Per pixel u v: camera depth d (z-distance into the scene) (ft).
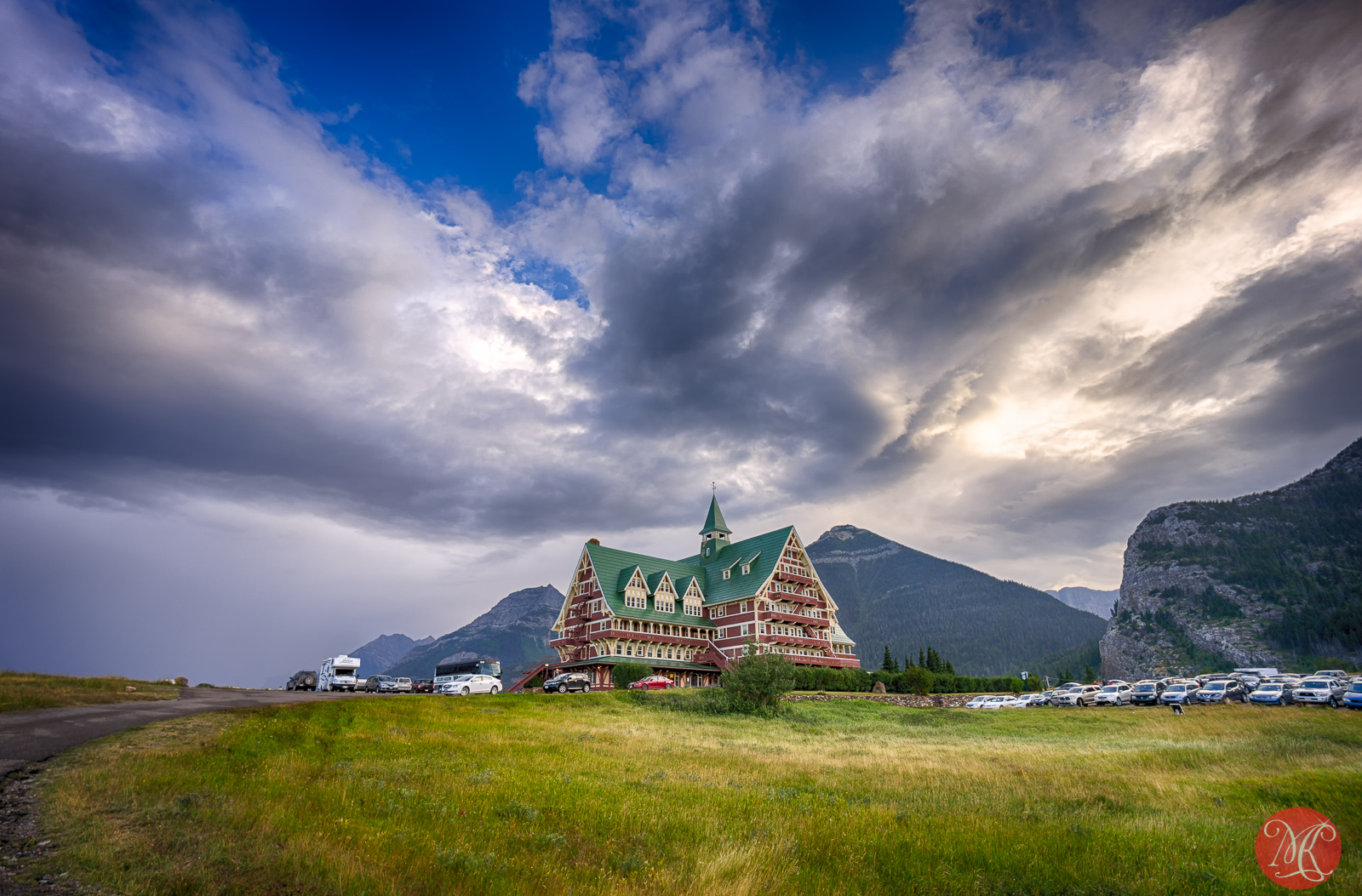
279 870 35.12
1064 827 52.75
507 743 94.38
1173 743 122.31
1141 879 41.37
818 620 308.19
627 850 45.14
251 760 63.67
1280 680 224.33
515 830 46.93
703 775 76.33
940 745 127.95
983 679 286.66
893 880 41.11
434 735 95.96
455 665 233.96
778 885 38.81
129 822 41.68
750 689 175.83
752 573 303.68
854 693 233.76
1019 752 109.81
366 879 34.68
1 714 82.89
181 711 93.04
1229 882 41.06
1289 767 87.04
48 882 32.17
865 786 72.69
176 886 32.30
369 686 218.59
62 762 57.41
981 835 50.08
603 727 128.16
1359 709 162.91
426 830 45.21
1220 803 63.41
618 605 280.10
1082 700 215.51
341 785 55.36
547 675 288.10
